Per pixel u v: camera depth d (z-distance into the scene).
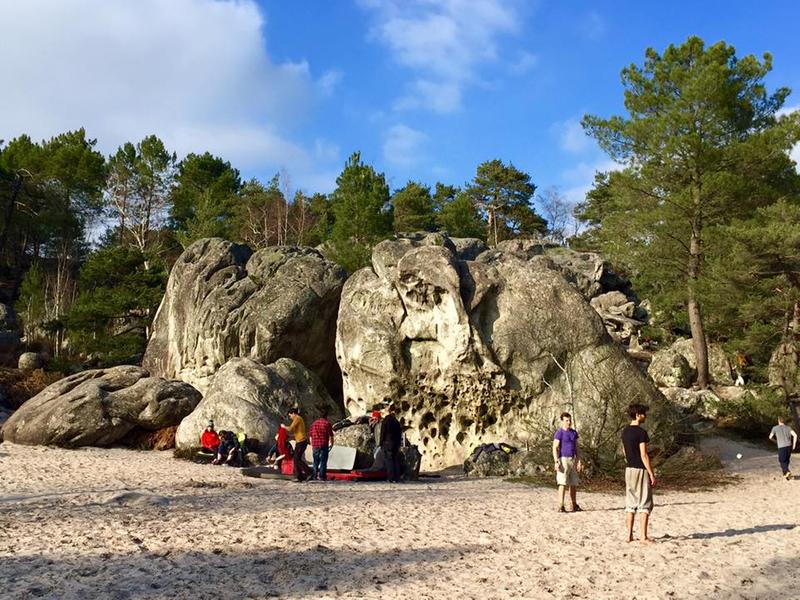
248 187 70.38
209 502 13.68
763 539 10.77
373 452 21.42
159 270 48.28
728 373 38.69
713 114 35.34
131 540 9.80
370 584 7.89
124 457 23.16
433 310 25.44
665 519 12.84
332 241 46.03
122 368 29.12
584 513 13.45
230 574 8.18
